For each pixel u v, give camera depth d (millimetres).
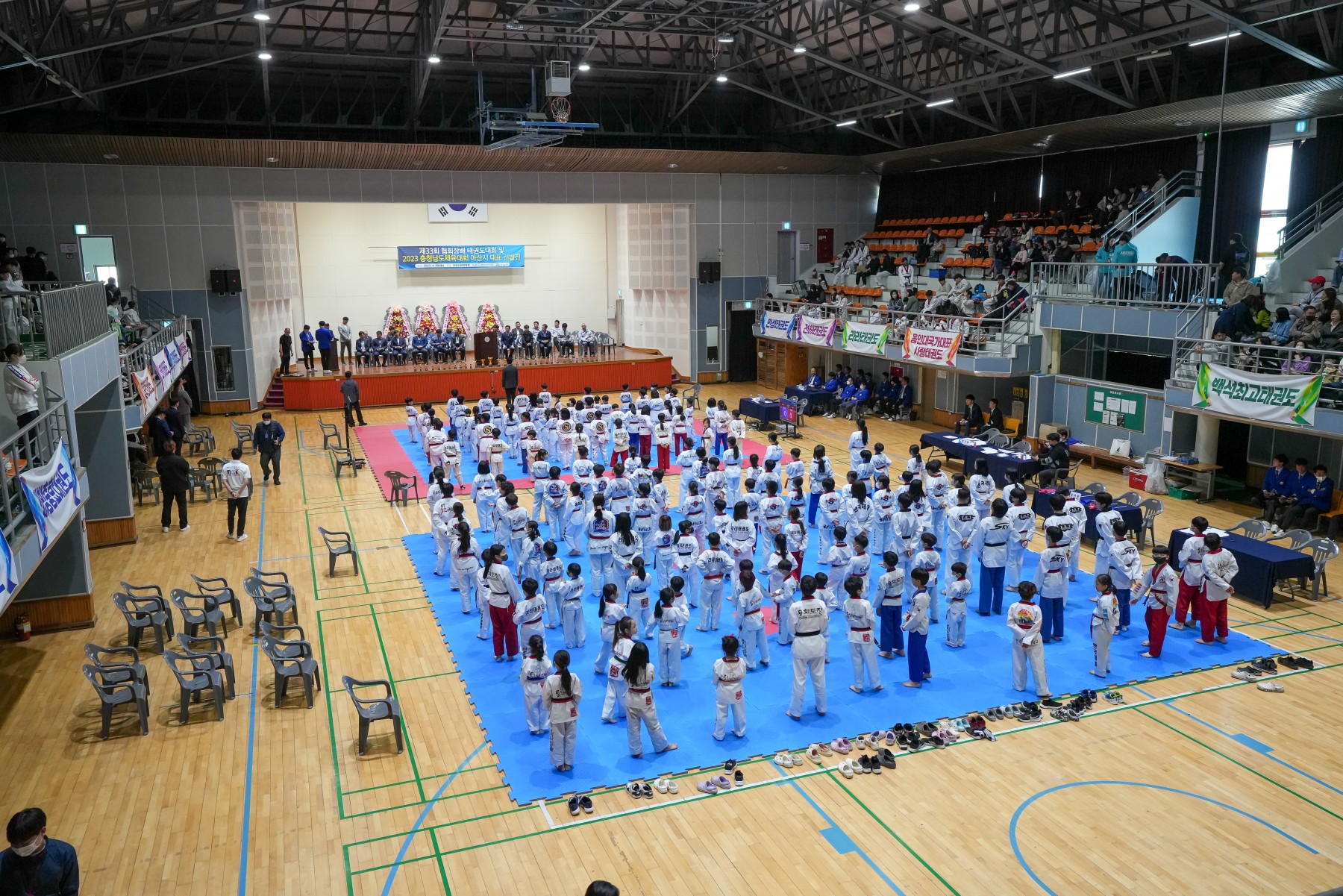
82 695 12422
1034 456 23234
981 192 34688
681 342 38844
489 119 25125
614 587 12828
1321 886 8523
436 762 10781
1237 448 22891
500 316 40906
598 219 41750
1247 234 25188
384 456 26359
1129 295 23562
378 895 8508
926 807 9836
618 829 9508
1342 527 18062
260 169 31250
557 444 24812
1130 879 8641
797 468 18453
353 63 27547
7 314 12469
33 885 6348
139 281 30578
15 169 28688
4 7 16656
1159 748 11008
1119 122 24875
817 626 11539
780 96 29172
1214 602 13828
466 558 15008
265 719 11812
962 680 12805
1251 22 17797
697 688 12578
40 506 11039
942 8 20359
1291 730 11398
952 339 26406
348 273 38406
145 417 19688
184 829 9492
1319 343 18453
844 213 39531
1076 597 15922
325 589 16281
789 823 9570
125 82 22125
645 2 21125
